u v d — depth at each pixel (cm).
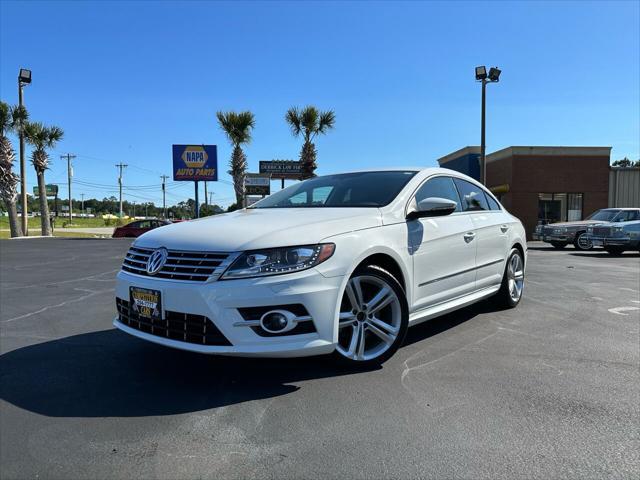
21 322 541
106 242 2044
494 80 2038
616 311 591
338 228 349
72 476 233
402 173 461
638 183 2662
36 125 2611
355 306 359
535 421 291
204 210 7606
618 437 271
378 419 293
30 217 9269
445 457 250
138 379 358
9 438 270
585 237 1733
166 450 257
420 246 411
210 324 309
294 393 331
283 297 309
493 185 2908
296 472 237
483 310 593
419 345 441
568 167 2641
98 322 541
